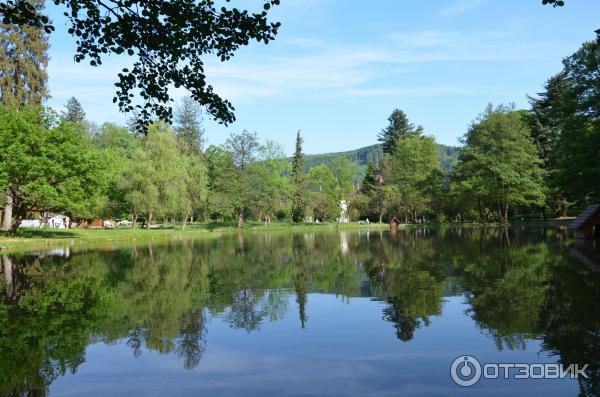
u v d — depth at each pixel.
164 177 46.06
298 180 78.81
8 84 35.91
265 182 66.25
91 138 64.31
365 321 8.97
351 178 86.88
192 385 5.93
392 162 75.69
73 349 7.49
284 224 75.88
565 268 14.87
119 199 49.69
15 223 35.00
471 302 10.27
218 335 8.20
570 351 6.78
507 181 50.53
